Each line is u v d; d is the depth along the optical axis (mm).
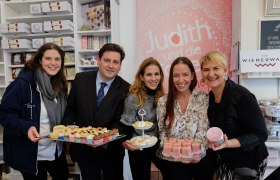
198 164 1595
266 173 2172
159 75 1865
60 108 1828
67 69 2980
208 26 2947
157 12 3008
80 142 1562
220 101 1494
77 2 2900
